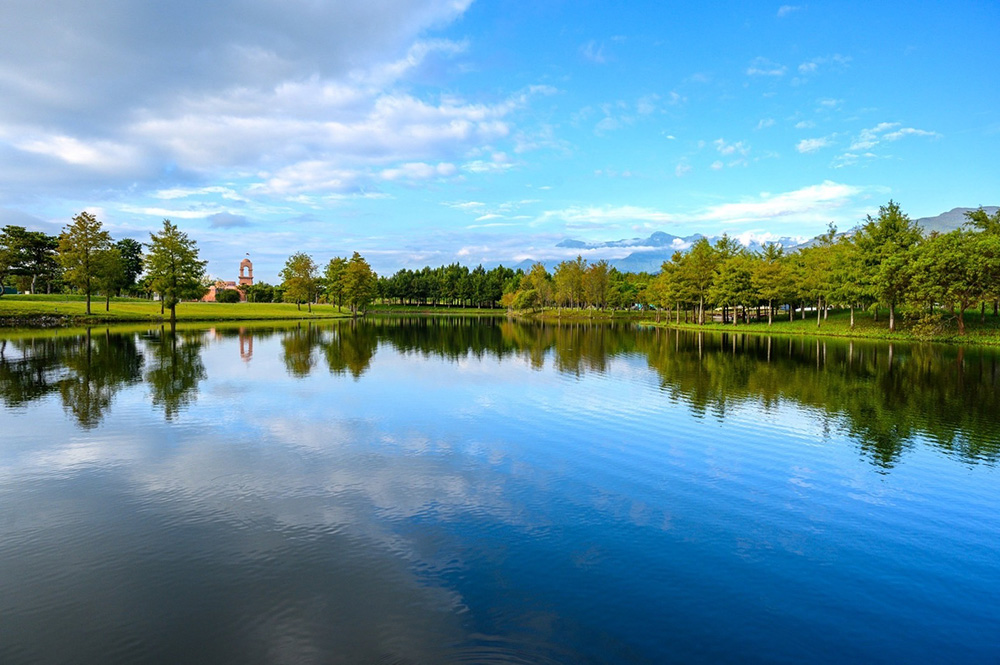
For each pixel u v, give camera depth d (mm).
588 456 15406
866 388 26594
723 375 31016
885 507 12062
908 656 7219
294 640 7191
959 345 50562
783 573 9227
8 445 15922
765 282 79250
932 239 63656
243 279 182875
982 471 14383
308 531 10422
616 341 57031
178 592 8328
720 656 7094
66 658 6844
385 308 176750
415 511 11430
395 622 7613
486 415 20328
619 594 8469
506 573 9016
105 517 10992
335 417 19734
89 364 32969
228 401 22375
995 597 8633
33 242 112250
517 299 145750
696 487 13133
